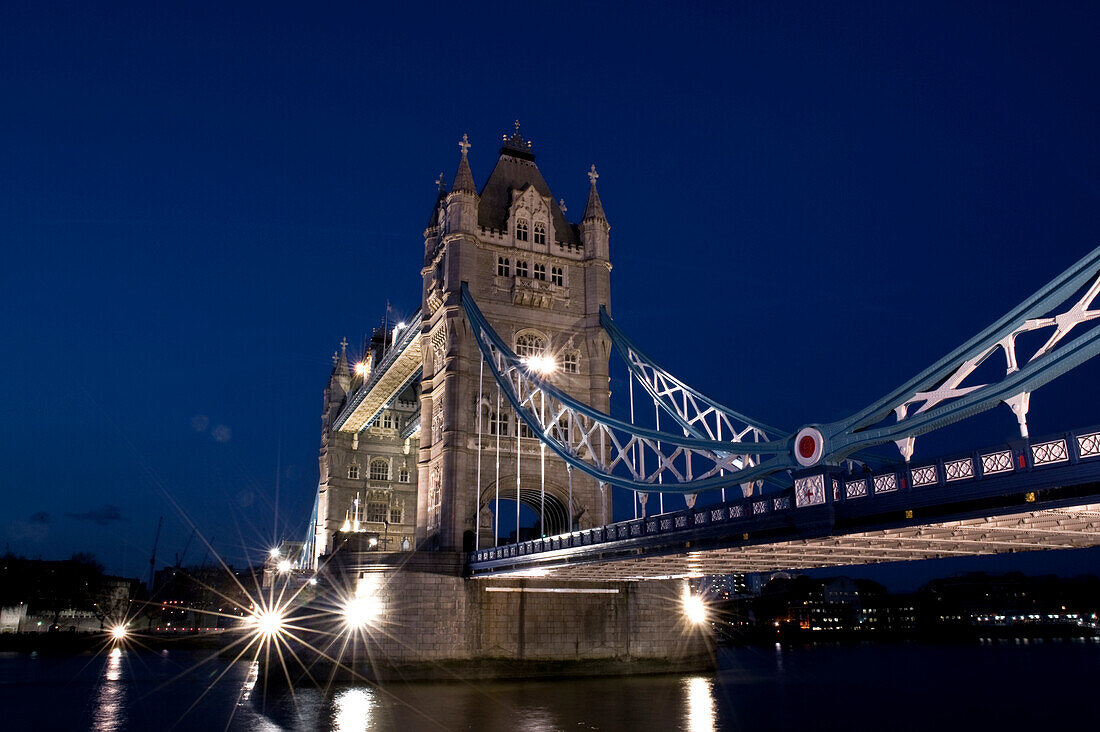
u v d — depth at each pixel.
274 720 43.47
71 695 59.47
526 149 79.75
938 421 25.34
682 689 55.31
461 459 65.06
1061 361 21.77
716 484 36.72
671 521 36.91
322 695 52.62
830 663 101.56
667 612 64.81
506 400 68.38
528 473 67.06
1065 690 66.00
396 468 109.62
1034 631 184.62
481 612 59.47
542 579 58.84
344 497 106.06
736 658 113.25
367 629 57.97
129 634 140.00
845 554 35.22
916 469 25.25
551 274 72.88
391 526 106.12
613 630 62.44
